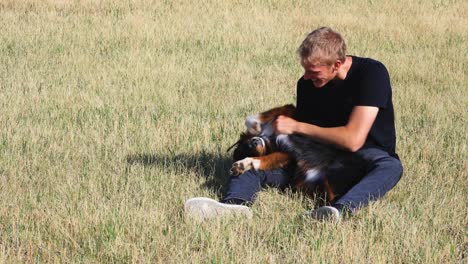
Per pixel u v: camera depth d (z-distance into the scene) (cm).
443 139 834
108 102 976
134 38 1407
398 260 519
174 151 768
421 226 576
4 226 562
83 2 1709
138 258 509
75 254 517
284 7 1786
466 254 538
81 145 780
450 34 1557
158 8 1698
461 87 1158
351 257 509
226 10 1672
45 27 1466
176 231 545
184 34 1459
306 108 636
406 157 752
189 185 659
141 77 1134
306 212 574
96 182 657
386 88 604
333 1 1864
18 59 1220
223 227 550
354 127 593
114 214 567
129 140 799
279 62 1294
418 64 1298
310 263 506
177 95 1027
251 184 614
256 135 639
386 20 1659
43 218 568
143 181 656
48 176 677
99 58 1249
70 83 1074
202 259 508
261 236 552
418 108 1004
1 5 1658
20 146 762
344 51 597
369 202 589
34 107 930
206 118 902
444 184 680
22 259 510
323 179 617
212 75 1172
